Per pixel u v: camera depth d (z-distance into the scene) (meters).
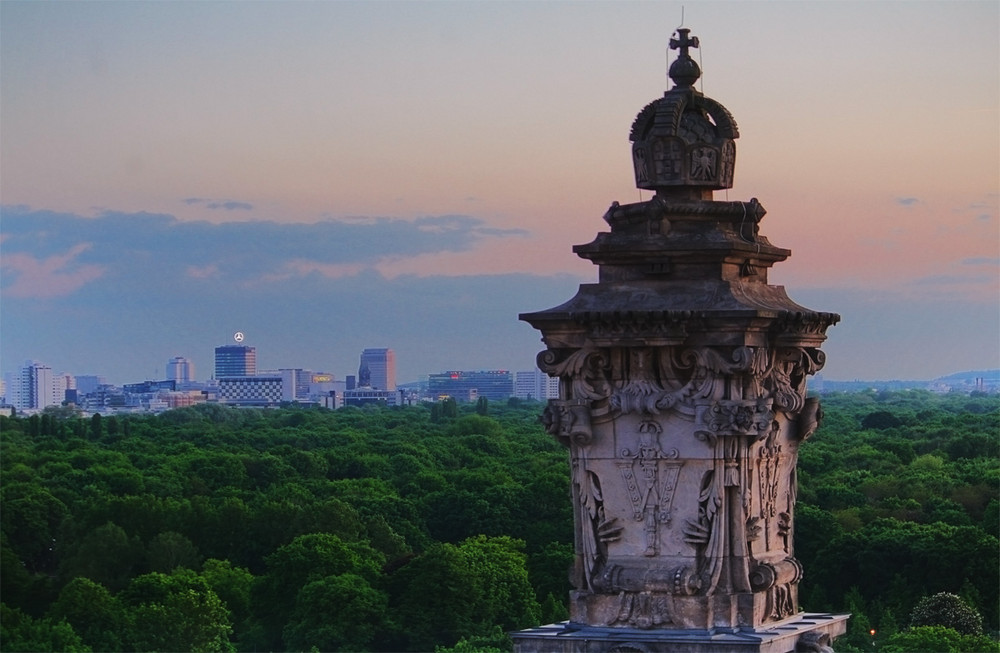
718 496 27.95
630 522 28.41
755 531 28.52
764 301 28.78
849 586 141.38
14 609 161.62
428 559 167.75
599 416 28.48
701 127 29.22
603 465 28.56
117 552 191.75
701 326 27.89
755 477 28.56
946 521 166.12
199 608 159.38
